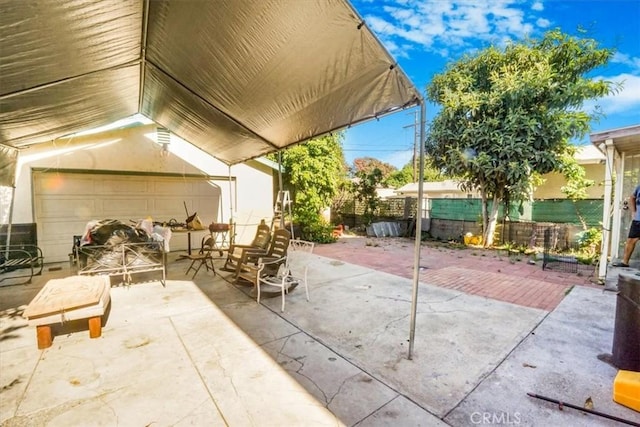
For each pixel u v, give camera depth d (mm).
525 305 4078
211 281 5121
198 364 2580
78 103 4191
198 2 2359
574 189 9023
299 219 9930
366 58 2477
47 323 2797
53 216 6312
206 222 8273
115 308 3867
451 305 4078
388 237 11500
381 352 2812
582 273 5871
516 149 7992
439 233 10992
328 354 2771
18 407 2031
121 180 7047
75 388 2240
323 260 7141
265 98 3756
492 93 8547
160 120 6156
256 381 2346
